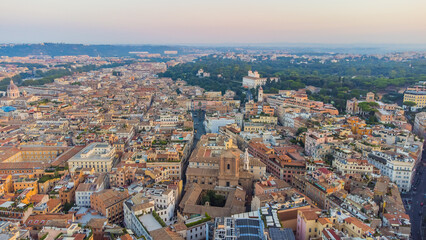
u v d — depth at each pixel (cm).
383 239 19100
